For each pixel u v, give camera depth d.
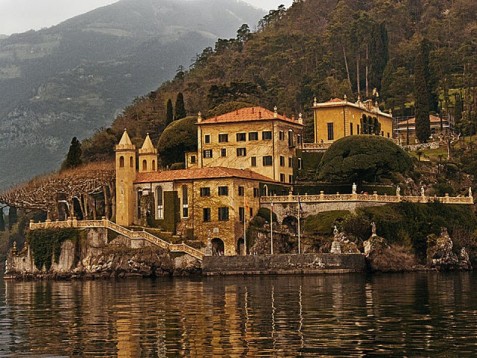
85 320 90.06
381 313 90.12
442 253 171.50
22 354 69.44
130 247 171.00
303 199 178.25
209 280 149.62
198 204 177.88
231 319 87.12
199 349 69.38
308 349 68.25
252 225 178.25
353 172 183.88
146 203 182.00
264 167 191.38
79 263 174.75
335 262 156.38
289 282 138.12
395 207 177.12
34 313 100.00
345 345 69.88
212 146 196.38
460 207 185.75
